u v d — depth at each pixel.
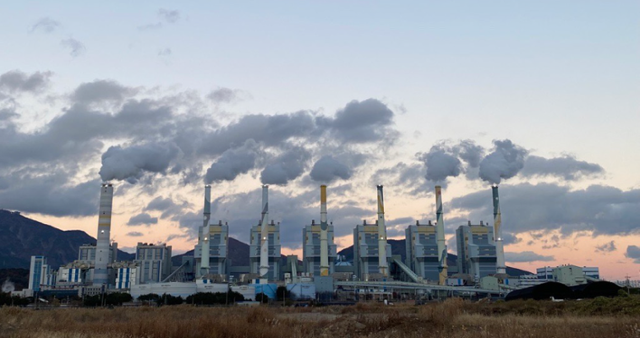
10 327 29.64
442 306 47.72
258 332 32.16
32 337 27.45
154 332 31.08
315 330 40.41
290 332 34.78
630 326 30.44
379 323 41.81
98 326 36.84
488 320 41.28
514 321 37.31
